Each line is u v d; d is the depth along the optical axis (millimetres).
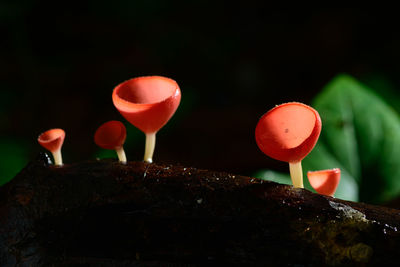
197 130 1231
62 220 443
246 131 1228
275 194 436
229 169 1128
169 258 441
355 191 587
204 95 1386
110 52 1442
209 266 440
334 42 1442
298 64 1442
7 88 1298
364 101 617
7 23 1310
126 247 442
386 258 429
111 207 440
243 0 1559
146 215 439
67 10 1460
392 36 1410
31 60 1339
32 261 443
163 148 1177
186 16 1519
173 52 1450
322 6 1526
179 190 438
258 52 1488
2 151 822
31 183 445
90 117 1274
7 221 441
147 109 460
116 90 470
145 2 1441
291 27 1516
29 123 1253
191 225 437
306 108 447
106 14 1452
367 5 1481
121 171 445
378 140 602
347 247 431
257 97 1389
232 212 434
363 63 1383
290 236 433
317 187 471
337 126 611
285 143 448
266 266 436
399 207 642
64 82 1360
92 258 445
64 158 1100
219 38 1491
